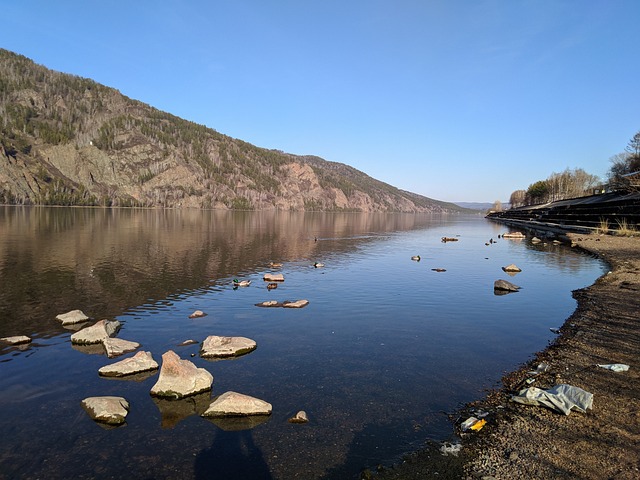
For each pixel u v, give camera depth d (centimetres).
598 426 780
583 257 3853
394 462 712
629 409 839
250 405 898
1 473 690
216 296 2066
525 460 690
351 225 10319
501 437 773
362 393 999
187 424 855
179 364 1025
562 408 851
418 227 10475
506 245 5156
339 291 2241
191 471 698
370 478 665
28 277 2419
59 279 2380
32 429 832
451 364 1196
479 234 7600
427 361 1222
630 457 673
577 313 1742
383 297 2106
